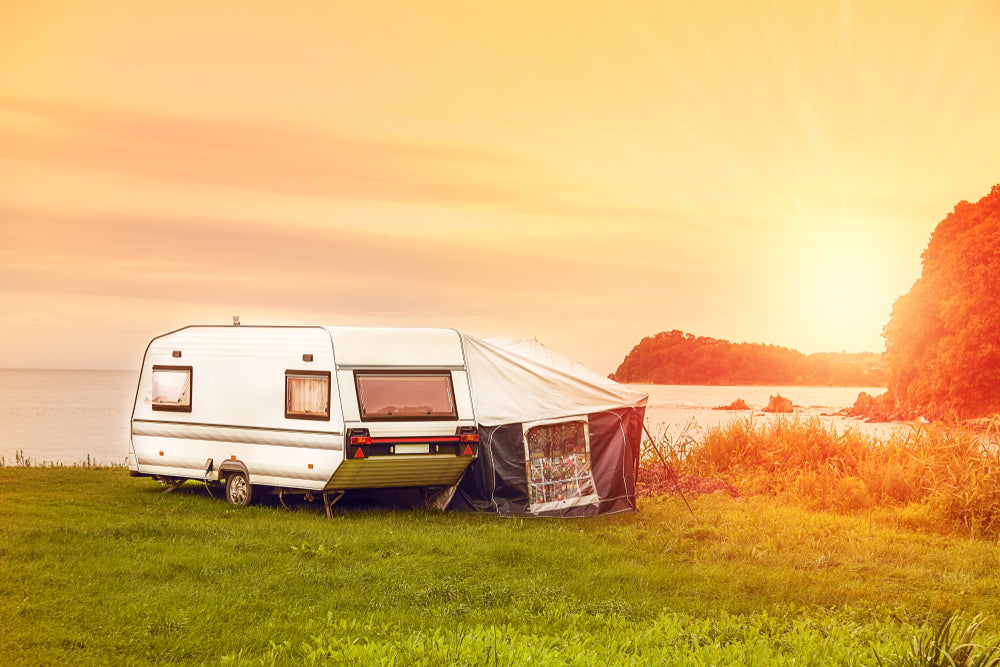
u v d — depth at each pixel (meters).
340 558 10.30
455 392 14.24
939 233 90.50
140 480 17.44
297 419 13.66
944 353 83.25
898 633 7.23
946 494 13.71
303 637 7.20
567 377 14.77
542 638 6.77
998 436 15.23
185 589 8.51
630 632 7.11
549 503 14.33
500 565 10.27
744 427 19.08
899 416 84.88
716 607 8.71
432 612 8.13
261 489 14.55
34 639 6.84
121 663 6.52
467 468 14.62
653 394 130.12
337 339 13.53
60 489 15.84
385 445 13.35
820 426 18.41
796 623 7.51
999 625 8.20
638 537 12.49
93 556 9.83
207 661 6.68
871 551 11.57
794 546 11.88
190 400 15.12
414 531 12.24
